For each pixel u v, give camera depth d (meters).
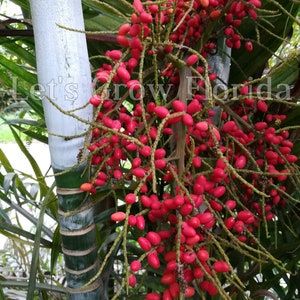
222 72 0.96
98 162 0.72
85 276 0.80
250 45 0.90
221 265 0.62
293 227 1.04
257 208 0.82
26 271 1.66
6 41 1.03
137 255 1.06
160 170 0.71
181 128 0.65
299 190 0.83
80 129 0.73
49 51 0.69
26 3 1.04
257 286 0.98
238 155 0.82
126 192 0.92
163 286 0.88
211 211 0.64
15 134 1.16
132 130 0.68
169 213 0.66
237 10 0.80
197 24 0.79
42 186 1.19
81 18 0.71
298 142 1.03
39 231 0.86
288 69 1.02
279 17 0.97
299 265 1.27
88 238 0.79
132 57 0.71
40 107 1.16
